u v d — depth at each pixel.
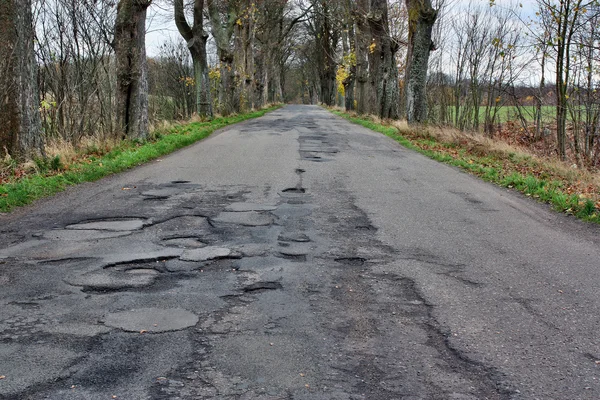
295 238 6.50
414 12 21.75
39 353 3.55
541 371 3.47
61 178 9.61
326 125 26.38
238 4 31.61
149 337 3.82
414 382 3.30
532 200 9.27
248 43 40.47
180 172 11.20
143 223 7.05
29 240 6.20
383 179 10.94
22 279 4.94
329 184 10.17
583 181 11.04
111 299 4.51
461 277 5.26
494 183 10.94
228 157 13.51
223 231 6.73
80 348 3.63
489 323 4.20
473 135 17.44
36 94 11.08
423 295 4.77
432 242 6.48
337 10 42.94
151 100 29.97
